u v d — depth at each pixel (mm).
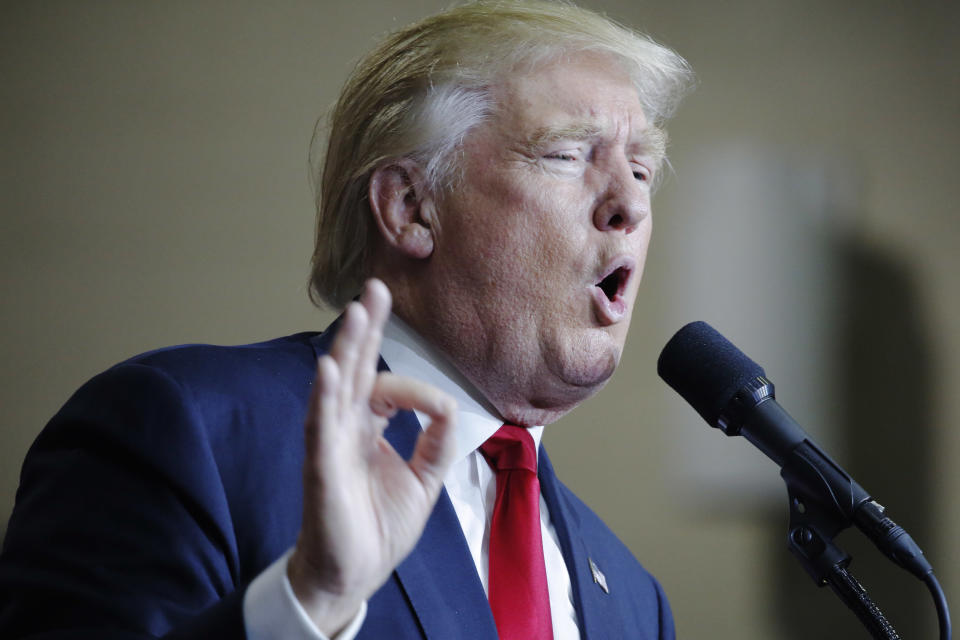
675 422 13070
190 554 4004
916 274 13789
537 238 5074
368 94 5496
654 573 12797
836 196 13773
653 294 13211
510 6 5586
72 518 4027
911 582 13094
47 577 3859
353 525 3031
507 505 5094
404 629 4328
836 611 12953
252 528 4273
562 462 12859
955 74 14242
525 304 5086
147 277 12195
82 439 4305
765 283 13445
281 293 12438
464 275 5121
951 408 13664
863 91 14039
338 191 5512
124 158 12305
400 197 5277
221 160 12500
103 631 3633
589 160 5238
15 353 11852
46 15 12320
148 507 4070
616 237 5117
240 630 3143
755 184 13594
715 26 13867
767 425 5035
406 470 3303
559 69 5289
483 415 5242
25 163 12102
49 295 11984
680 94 5977
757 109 13805
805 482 4891
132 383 4402
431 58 5344
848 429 13422
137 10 12523
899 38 14203
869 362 13586
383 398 3314
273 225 12516
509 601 4754
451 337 5156
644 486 12938
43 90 12219
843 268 13625
